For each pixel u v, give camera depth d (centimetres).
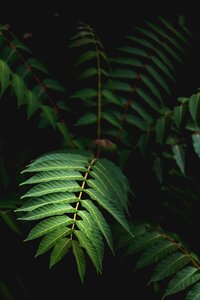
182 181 264
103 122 288
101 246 141
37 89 262
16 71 259
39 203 144
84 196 242
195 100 222
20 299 184
